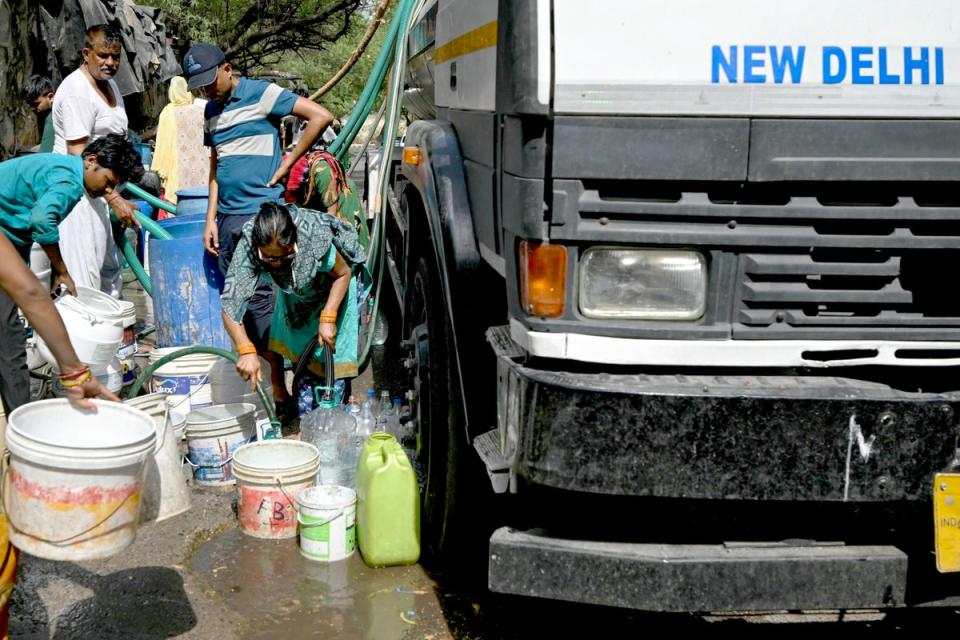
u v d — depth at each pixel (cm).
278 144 548
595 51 249
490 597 361
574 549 261
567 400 250
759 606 258
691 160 253
